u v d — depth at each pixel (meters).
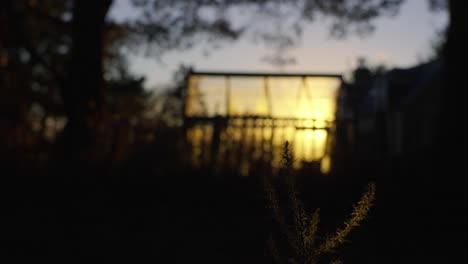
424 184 9.29
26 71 21.98
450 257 6.17
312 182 9.15
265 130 10.70
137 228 6.92
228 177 9.49
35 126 11.41
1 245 6.07
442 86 14.47
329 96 22.97
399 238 6.76
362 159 10.90
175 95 18.80
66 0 24.39
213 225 7.17
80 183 8.97
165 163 10.18
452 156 12.77
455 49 14.05
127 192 8.88
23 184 8.87
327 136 11.02
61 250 5.98
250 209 8.27
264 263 5.62
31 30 23.09
